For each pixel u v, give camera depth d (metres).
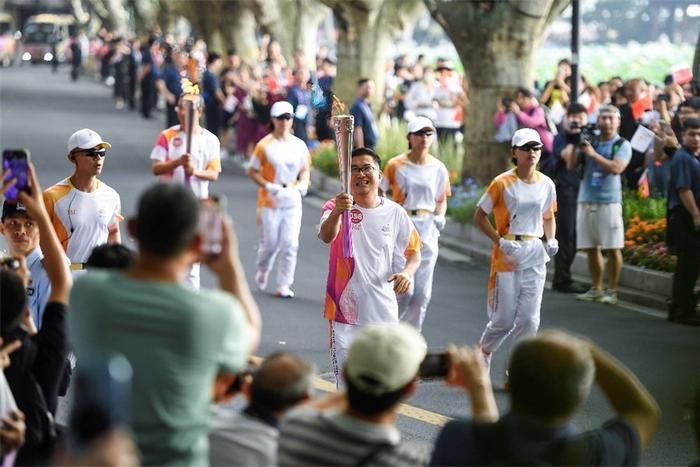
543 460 9.13
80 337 9.19
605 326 27.09
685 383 22.36
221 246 9.53
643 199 34.94
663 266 30.42
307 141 52.12
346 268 19.00
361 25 54.66
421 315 23.78
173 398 9.04
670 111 39.31
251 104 56.69
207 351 9.11
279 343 24.61
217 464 9.70
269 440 9.81
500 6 39.69
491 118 40.31
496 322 21.80
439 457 9.32
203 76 59.47
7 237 17.56
